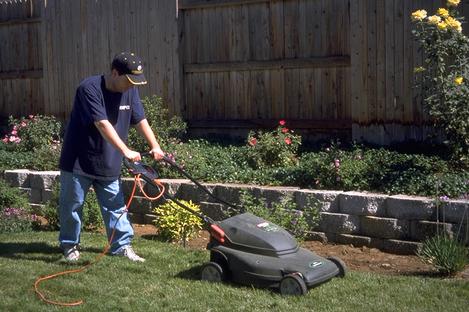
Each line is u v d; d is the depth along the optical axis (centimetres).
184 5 1234
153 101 1188
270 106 1177
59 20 1388
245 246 656
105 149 727
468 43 874
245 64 1190
